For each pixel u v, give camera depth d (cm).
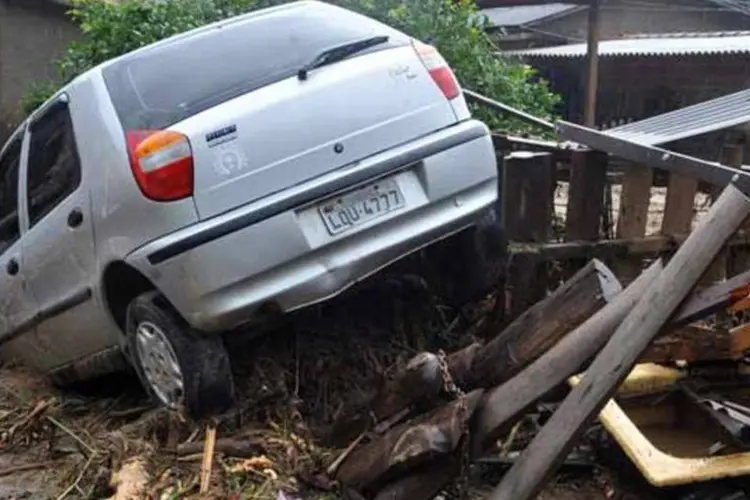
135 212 354
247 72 376
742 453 314
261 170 349
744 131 439
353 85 368
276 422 373
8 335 515
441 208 380
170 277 349
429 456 295
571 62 1456
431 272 436
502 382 328
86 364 457
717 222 274
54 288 443
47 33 1341
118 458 354
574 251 426
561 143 466
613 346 279
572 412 278
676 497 318
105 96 381
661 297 275
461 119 390
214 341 367
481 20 862
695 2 1944
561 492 337
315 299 354
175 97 368
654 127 507
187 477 340
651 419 366
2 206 499
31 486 374
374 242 364
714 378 369
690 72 1365
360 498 319
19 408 462
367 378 400
